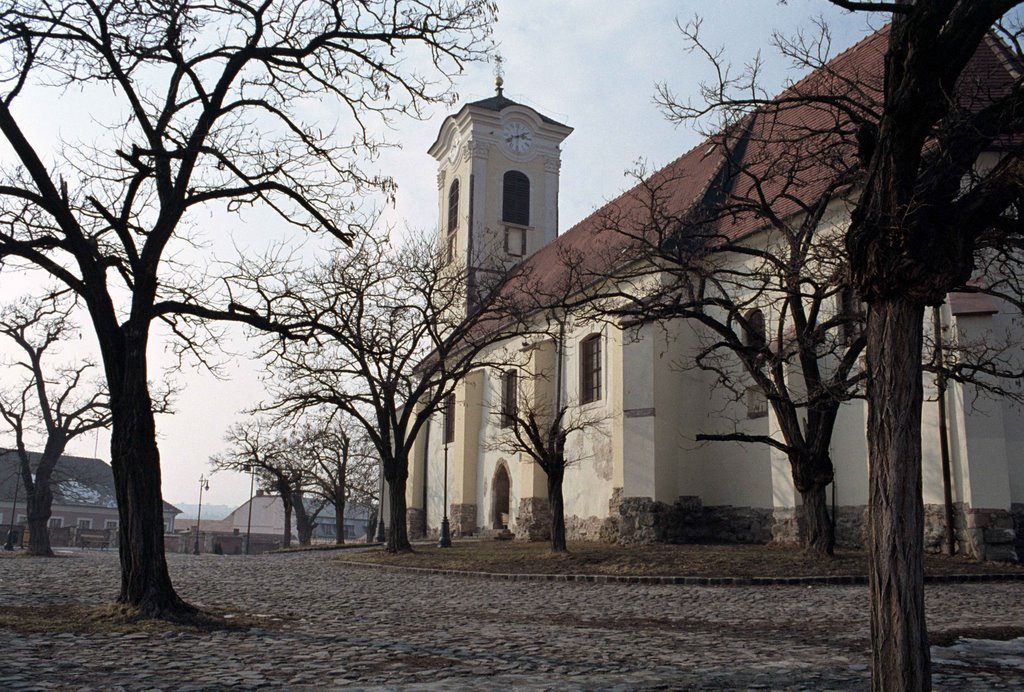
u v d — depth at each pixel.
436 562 24.55
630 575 19.64
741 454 27.00
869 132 7.21
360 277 26.47
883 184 6.37
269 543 95.19
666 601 15.66
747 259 26.64
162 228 12.67
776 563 19.83
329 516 115.25
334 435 53.16
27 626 10.76
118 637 10.23
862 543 22.58
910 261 6.11
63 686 7.22
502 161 47.44
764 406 26.27
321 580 20.14
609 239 33.94
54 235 12.84
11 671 7.82
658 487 27.50
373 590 17.77
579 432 32.50
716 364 27.81
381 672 8.40
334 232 13.98
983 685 8.17
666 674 8.55
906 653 5.74
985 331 20.53
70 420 33.34
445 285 29.48
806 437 20.75
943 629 11.52
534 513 33.62
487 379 39.84
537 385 34.41
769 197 26.81
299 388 29.75
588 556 22.39
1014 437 20.67
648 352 28.20
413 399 29.16
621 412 28.81
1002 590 16.28
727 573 19.12
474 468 40.09
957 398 20.61
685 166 34.00
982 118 6.80
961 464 20.41
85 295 12.41
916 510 5.94
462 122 47.94
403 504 29.11
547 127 48.47
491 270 31.28
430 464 45.56
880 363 6.22
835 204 22.95
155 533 12.13
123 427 12.20
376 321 27.92
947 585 17.12
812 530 20.52
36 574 20.05
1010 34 9.12
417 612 13.96
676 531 27.75
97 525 88.06
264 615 12.84
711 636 11.40
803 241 19.55
